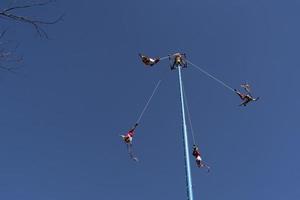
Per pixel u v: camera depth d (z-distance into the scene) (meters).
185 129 18.05
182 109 19.12
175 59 22.34
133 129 20.67
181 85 20.84
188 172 15.95
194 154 19.92
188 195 15.06
